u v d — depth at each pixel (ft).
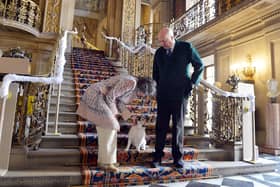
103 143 8.54
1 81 8.56
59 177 7.82
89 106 8.42
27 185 7.47
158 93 9.70
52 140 10.14
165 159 10.33
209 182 9.08
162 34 9.44
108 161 8.50
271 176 10.10
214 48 26.81
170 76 9.46
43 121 10.14
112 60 28.99
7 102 8.20
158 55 10.01
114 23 35.40
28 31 25.59
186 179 9.30
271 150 16.65
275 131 16.81
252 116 12.07
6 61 8.45
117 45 32.07
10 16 24.79
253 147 11.71
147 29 32.42
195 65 9.36
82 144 10.55
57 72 11.29
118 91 8.48
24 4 25.85
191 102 14.32
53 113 12.35
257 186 8.66
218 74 25.76
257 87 20.57
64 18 29.14
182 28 30.71
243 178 9.73
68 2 29.73
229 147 11.68
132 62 23.26
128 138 10.54
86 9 50.11
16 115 8.75
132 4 34.76
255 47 21.09
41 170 8.29
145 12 47.55
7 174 7.57
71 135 10.92
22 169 8.30
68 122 12.27
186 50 9.51
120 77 8.57
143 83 8.70
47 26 28.40
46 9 28.71
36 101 9.57
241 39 22.81
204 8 26.63
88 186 8.05
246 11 19.83
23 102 8.93
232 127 11.87
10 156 8.40
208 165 10.05
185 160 10.88
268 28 19.63
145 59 20.03
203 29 24.80
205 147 12.46
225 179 9.53
